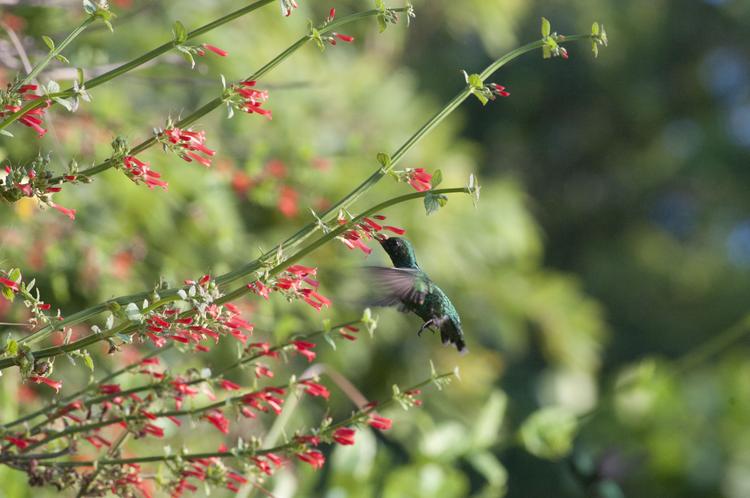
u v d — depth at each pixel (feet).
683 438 40.96
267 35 36.19
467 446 28.91
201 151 15.25
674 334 102.89
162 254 30.55
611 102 101.04
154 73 31.09
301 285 15.53
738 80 106.52
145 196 29.37
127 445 25.98
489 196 43.50
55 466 15.79
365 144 39.17
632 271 104.17
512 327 46.57
